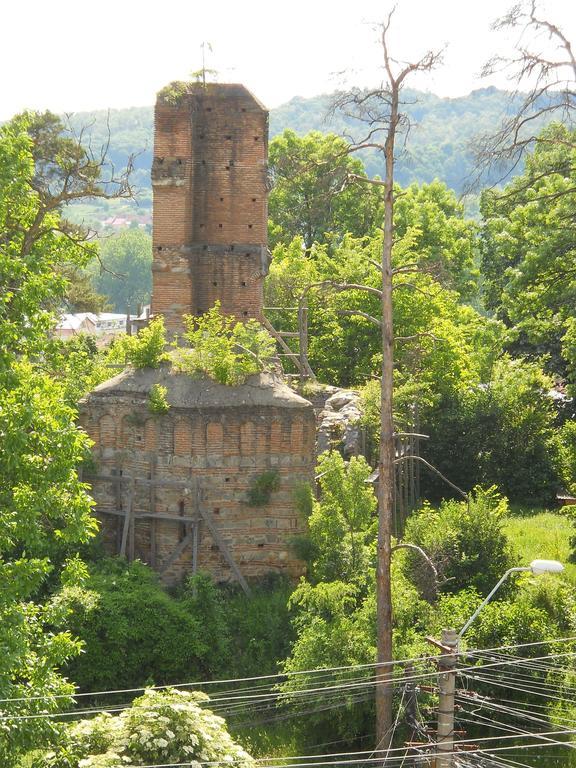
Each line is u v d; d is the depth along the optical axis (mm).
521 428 64500
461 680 34750
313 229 91688
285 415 40844
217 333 43406
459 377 67562
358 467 38844
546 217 54781
